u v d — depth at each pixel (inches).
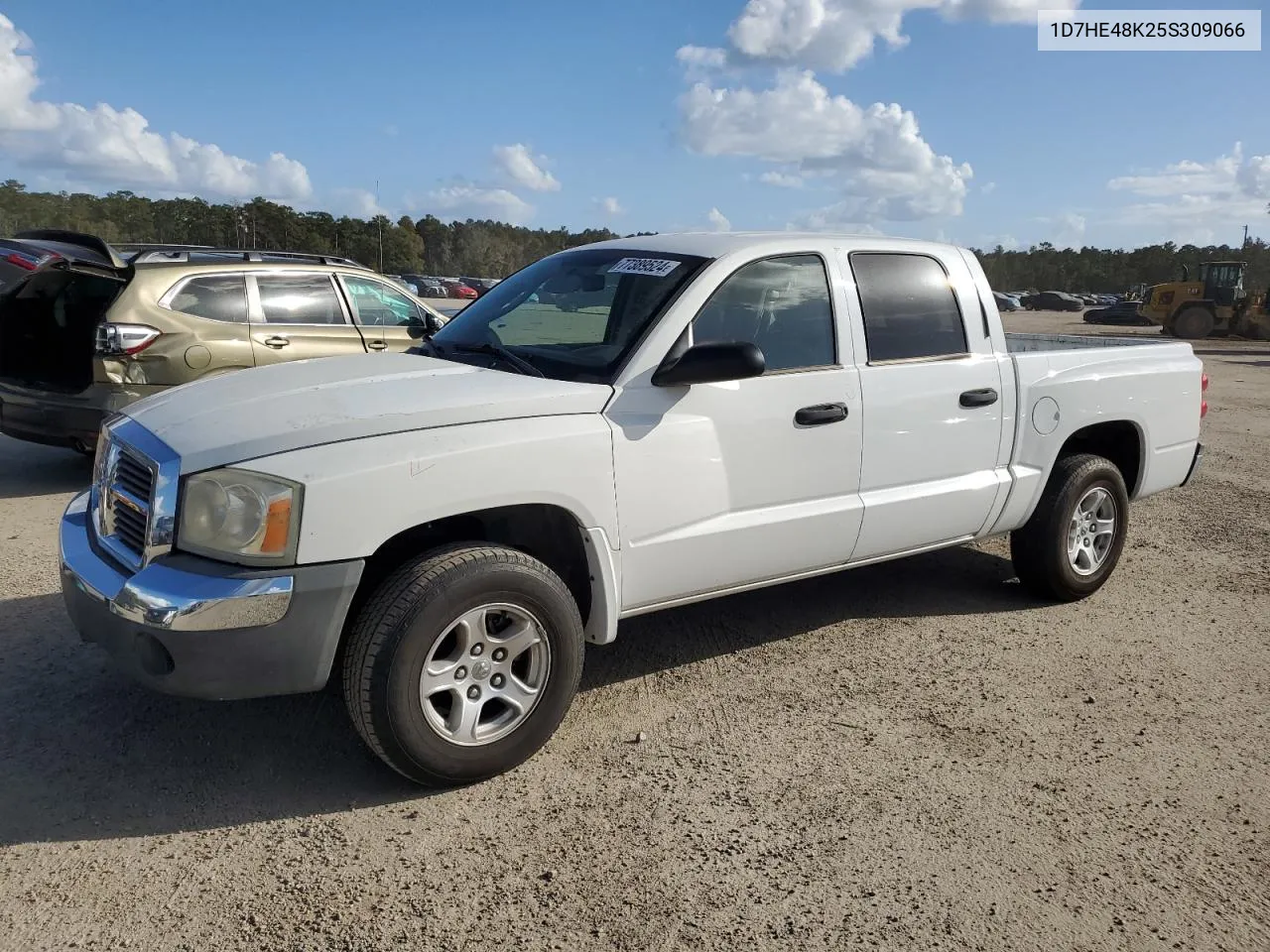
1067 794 130.6
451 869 110.3
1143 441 213.8
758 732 145.6
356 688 117.4
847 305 165.0
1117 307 1625.2
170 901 103.0
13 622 175.3
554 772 132.3
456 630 123.0
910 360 171.9
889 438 167.3
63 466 309.3
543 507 133.7
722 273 150.9
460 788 127.4
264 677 114.0
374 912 102.3
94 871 107.7
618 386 138.4
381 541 117.0
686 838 117.7
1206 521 283.1
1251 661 178.4
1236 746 145.9
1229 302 1261.1
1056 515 197.0
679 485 142.5
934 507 176.1
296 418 120.0
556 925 101.4
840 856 115.2
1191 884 112.1
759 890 108.5
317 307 303.0
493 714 132.9
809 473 157.6
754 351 135.3
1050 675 169.8
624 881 109.1
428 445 120.3
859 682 164.6
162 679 114.0
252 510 112.0
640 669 167.3
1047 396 191.6
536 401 130.8
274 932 98.8
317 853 112.4
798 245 162.6
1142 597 213.6
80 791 123.3
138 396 263.1
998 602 207.5
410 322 329.1
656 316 144.5
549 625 129.0
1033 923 104.4
